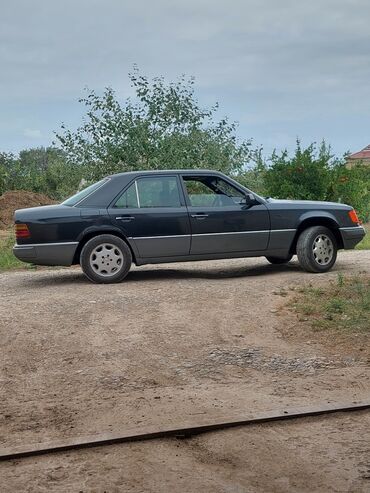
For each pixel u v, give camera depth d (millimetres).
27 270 14219
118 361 7141
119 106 22156
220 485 4262
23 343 7785
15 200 30125
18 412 5766
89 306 9391
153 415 5531
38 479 4422
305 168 23094
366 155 59844
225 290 10250
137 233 11203
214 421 5293
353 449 4812
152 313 8984
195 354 7355
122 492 4199
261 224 11688
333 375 6586
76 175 22266
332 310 8773
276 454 4746
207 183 11719
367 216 25438
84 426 5367
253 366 6922
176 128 22344
